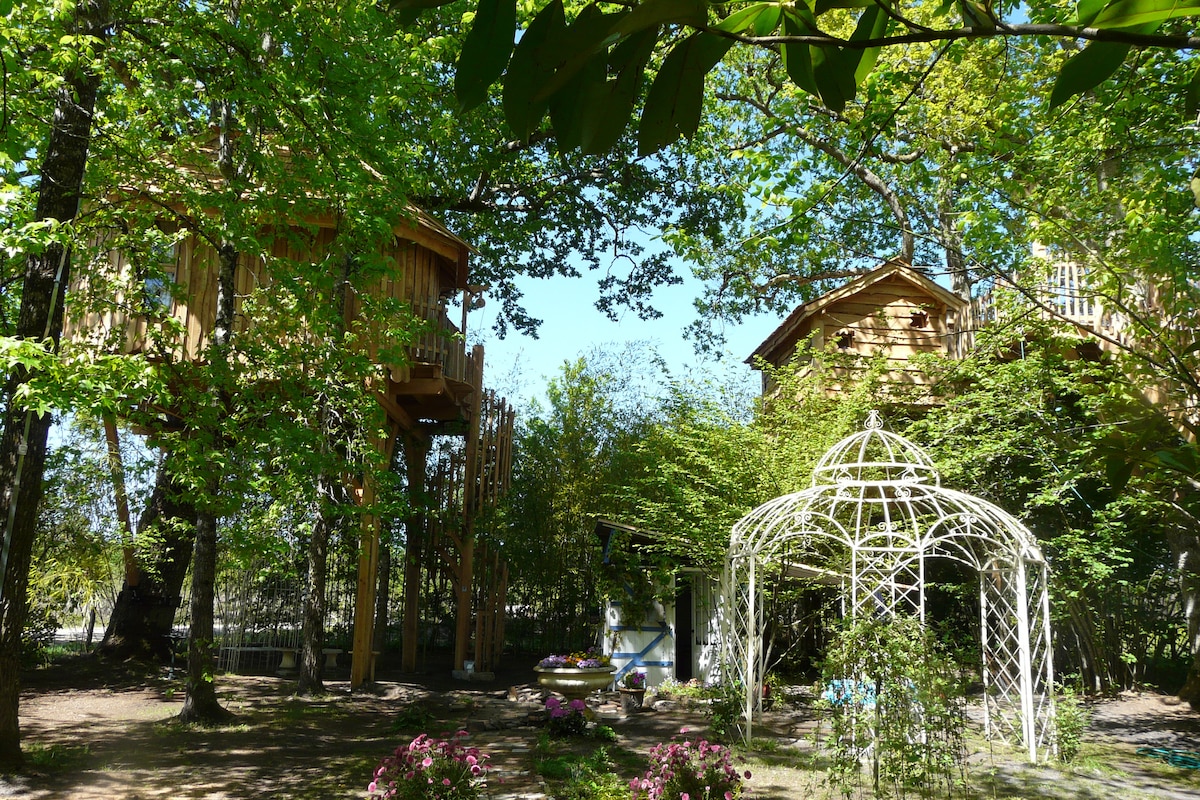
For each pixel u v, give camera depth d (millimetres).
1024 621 9711
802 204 7680
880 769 7699
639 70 957
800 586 13312
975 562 11172
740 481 13133
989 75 9906
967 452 12195
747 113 15047
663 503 14000
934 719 7520
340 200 9414
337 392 9844
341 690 13367
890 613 8539
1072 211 7840
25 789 7258
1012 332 12000
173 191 9242
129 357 6914
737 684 10734
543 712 11516
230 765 8523
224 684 13805
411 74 10414
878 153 5051
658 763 7125
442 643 20109
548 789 7723
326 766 8586
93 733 9812
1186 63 7125
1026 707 9594
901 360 15039
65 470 13844
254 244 8492
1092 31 860
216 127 9781
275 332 9500
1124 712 12188
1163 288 3896
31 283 7945
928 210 15891
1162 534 12836
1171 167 7156
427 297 14828
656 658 14609
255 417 9188
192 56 8383
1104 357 9414
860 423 13898
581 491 18891
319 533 13422
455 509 16406
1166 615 14859
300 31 8945
